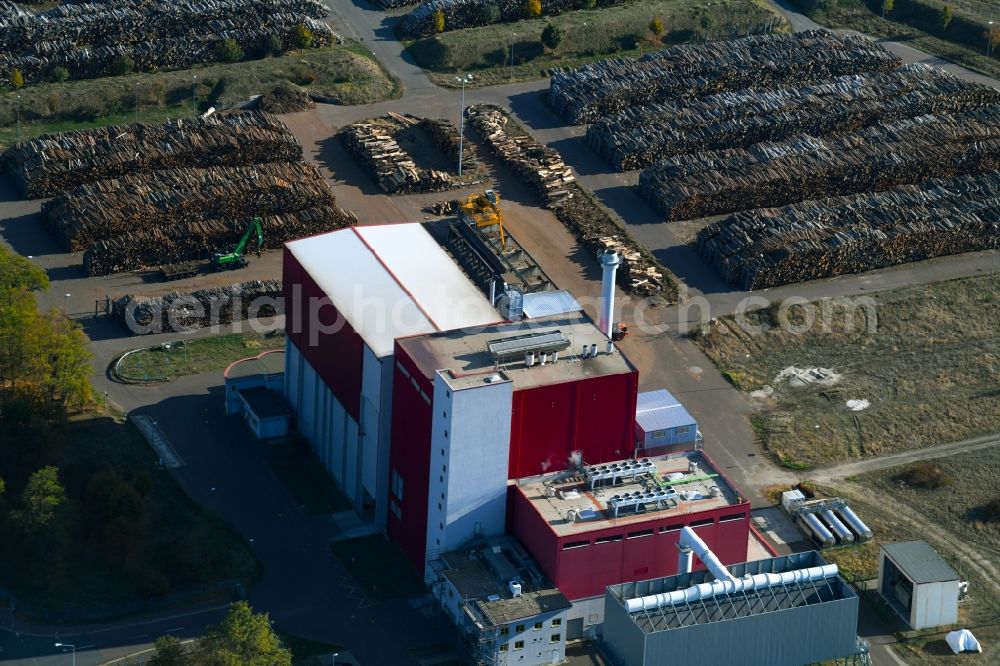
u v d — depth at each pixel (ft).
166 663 534.78
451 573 581.12
